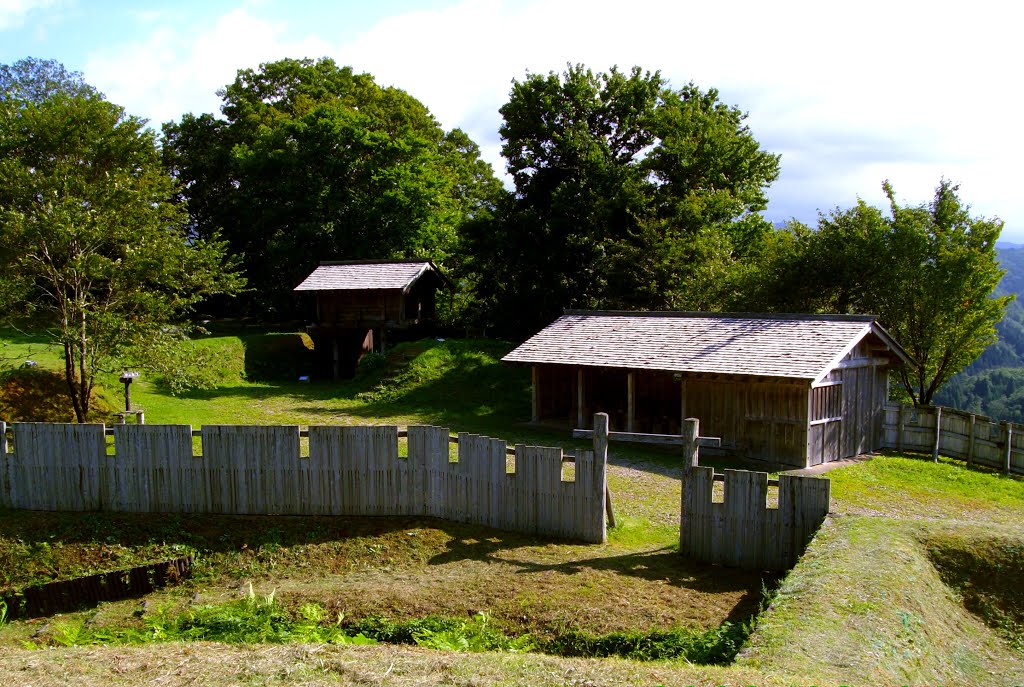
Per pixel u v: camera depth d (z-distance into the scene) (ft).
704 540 37.22
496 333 124.77
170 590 38.47
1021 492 56.13
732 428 65.00
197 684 19.75
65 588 37.17
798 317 67.10
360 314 114.62
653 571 35.42
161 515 45.78
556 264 111.86
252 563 40.60
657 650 25.79
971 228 81.41
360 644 23.68
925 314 81.15
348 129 127.85
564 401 84.12
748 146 118.01
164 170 91.35
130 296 65.05
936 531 32.68
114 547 42.70
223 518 45.11
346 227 132.77
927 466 62.28
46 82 140.36
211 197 150.41
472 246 119.14
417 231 135.74
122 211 66.13
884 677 19.71
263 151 130.82
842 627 22.68
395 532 42.47
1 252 60.70
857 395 66.39
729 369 61.67
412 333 121.90
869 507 49.49
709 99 124.98
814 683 18.78
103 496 46.75
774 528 35.58
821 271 88.53
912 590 26.43
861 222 87.04
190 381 70.38
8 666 21.33
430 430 44.29
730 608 30.35
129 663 21.35
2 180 62.95
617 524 43.39
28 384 70.90
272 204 134.31
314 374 119.34
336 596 32.91
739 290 97.30
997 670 23.86
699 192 109.91
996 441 62.64
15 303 63.00
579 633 28.04
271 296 146.00
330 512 45.16
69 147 71.15
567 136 109.91
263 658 21.53
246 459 45.50
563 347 76.18
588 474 40.86
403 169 131.03
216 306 159.33
